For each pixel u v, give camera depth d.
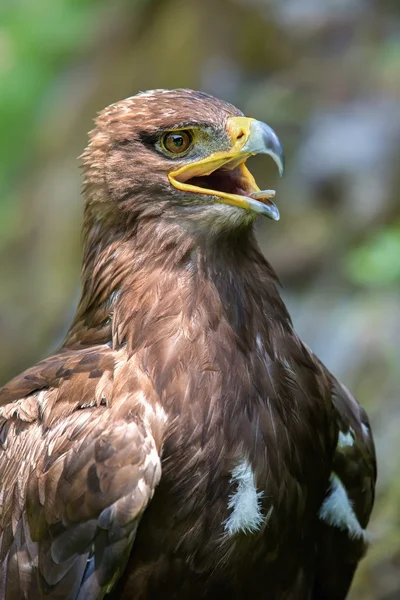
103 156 9.28
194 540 8.80
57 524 8.68
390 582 12.45
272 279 9.52
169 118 9.14
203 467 8.73
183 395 8.77
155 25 19.95
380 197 16.45
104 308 9.31
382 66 17.95
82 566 8.66
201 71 18.78
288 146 17.58
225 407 8.82
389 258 13.55
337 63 18.27
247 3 19.14
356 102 17.66
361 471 9.97
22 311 19.00
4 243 19.91
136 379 8.79
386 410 14.02
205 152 9.16
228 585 9.02
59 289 18.80
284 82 18.27
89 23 20.91
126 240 9.20
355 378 14.61
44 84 20.59
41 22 20.84
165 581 8.91
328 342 15.24
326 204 16.86
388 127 17.14
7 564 8.94
